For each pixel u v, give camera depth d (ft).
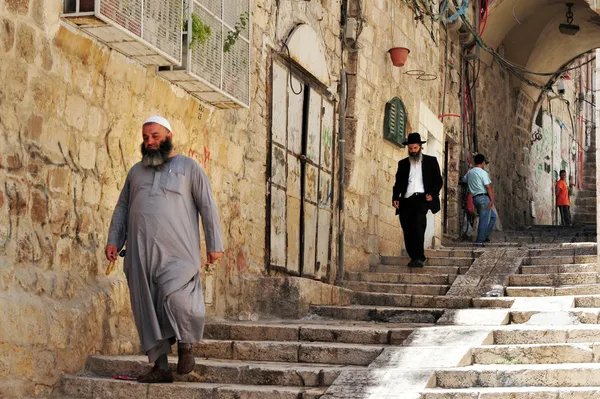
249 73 28.63
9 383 19.16
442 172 53.31
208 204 20.71
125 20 21.72
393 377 20.18
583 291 29.96
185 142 26.91
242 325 25.71
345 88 38.47
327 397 19.38
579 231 63.10
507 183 72.38
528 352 21.59
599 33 74.38
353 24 38.88
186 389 20.22
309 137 35.12
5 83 19.80
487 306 29.32
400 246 45.19
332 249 36.91
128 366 21.61
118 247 20.63
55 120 21.43
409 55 47.29
